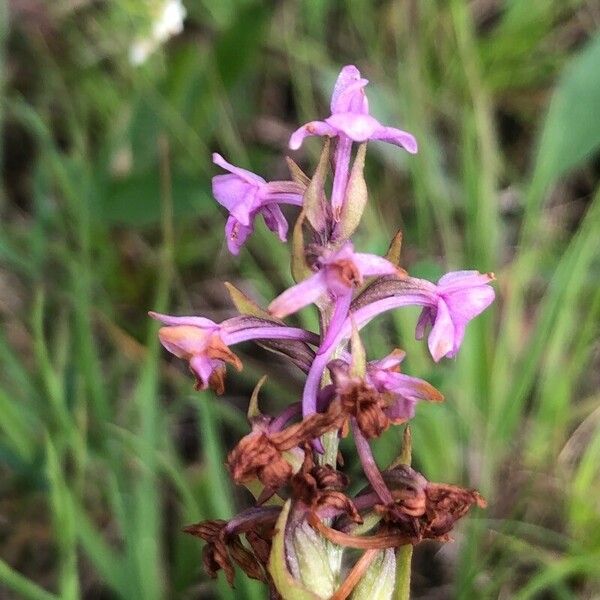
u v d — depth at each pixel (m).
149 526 0.12
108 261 0.17
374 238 0.14
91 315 0.16
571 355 0.16
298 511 0.07
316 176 0.07
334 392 0.07
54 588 0.14
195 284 0.18
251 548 0.08
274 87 0.20
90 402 0.14
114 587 0.12
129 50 0.18
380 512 0.07
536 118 0.20
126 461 0.14
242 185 0.07
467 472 0.15
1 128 0.17
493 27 0.21
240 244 0.08
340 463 0.07
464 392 0.15
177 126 0.17
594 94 0.16
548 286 0.17
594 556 0.12
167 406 0.17
